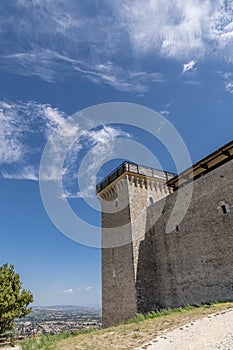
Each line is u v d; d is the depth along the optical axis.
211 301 22.72
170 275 27.52
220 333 12.55
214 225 24.03
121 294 29.23
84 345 15.13
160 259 29.23
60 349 15.27
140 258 29.20
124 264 29.88
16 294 30.83
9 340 26.75
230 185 23.34
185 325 14.77
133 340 14.12
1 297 29.34
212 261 23.50
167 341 12.76
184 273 25.91
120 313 28.72
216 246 23.45
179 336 13.17
